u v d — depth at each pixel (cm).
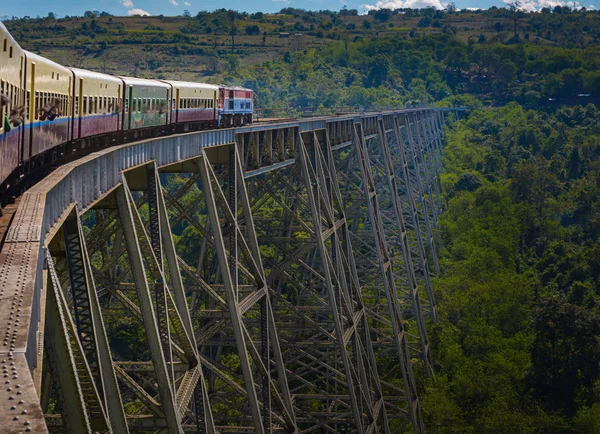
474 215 12262
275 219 4553
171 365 2359
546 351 6894
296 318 4906
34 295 1046
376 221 6525
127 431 1830
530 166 14375
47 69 2666
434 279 9144
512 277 8969
